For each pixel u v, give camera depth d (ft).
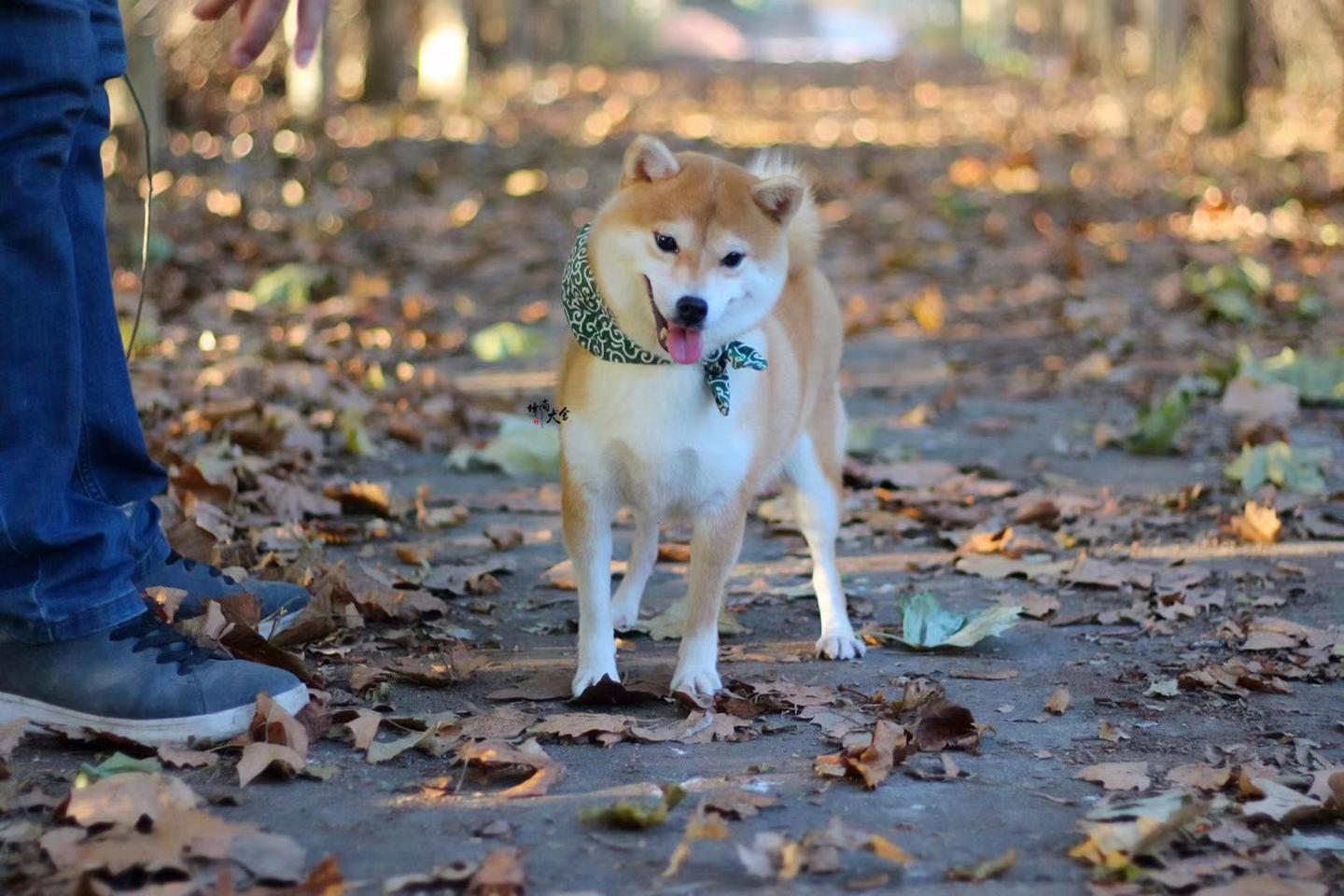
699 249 10.70
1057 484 18.08
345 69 75.46
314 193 40.75
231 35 53.62
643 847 8.28
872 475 18.28
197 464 15.60
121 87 36.37
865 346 27.09
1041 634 12.99
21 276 9.24
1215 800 9.13
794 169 12.91
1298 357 22.99
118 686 9.45
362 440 18.84
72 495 9.85
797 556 15.56
